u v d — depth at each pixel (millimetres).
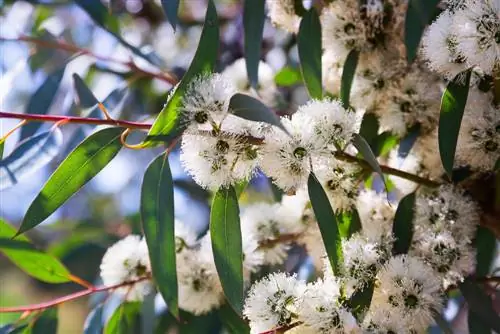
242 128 932
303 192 1034
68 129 1268
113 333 1088
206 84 925
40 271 1091
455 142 969
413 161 1041
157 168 957
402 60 1030
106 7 1280
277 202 1146
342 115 954
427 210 1010
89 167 968
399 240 996
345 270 952
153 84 1345
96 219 1465
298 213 1051
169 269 950
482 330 1028
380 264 956
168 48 1451
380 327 935
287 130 931
